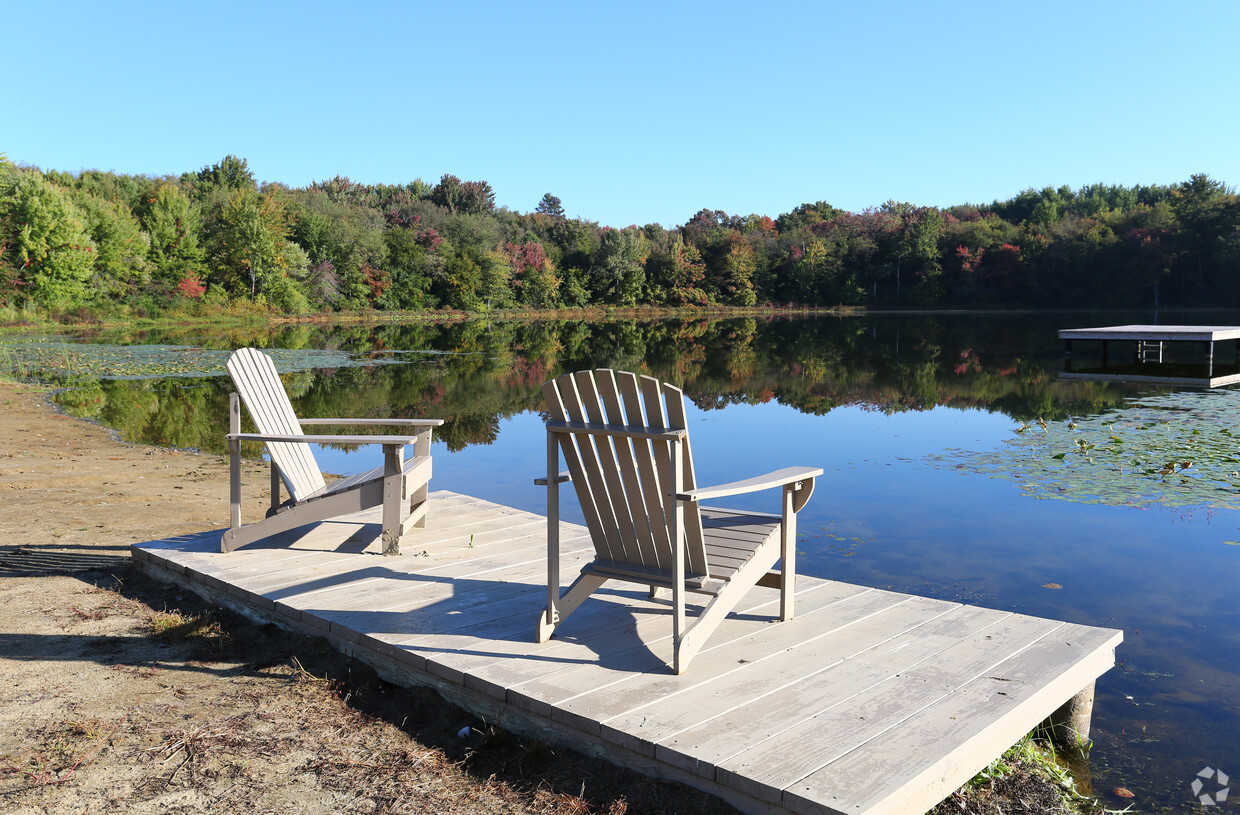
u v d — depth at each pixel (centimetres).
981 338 2775
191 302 4144
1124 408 1080
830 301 6009
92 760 241
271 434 448
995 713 237
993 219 6156
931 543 511
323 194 5553
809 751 216
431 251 5244
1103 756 271
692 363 1973
